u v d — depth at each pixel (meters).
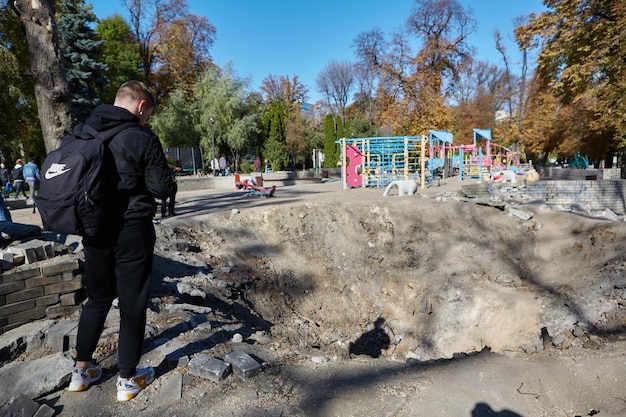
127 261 2.48
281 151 35.44
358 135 47.44
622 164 21.41
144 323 2.61
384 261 9.34
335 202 11.15
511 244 9.68
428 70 32.41
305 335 6.52
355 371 3.14
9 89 18.25
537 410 2.79
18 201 12.25
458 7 31.28
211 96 32.72
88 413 2.49
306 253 9.31
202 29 38.47
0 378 2.73
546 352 4.00
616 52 18.09
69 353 3.23
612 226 8.87
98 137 2.35
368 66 38.09
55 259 4.04
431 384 2.96
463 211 10.77
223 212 10.02
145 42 34.09
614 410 2.79
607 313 5.86
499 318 6.77
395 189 15.93
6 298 3.53
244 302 6.41
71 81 21.58
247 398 2.65
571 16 20.33
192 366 2.96
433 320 7.49
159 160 2.48
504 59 42.66
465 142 44.78
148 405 2.57
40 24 8.21
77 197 2.19
